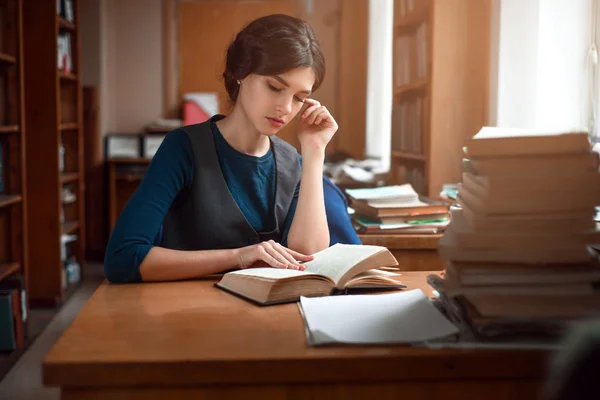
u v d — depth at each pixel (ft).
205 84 22.91
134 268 4.95
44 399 9.70
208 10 22.72
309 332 3.60
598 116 9.14
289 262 4.95
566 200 3.54
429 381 3.32
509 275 3.53
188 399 3.24
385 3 18.51
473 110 11.04
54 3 15.21
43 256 15.43
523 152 3.56
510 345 3.35
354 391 3.30
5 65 12.84
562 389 1.68
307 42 5.26
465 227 3.72
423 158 11.55
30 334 13.03
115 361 3.19
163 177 5.47
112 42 22.70
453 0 10.89
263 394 3.27
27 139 15.33
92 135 21.07
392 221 8.14
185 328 3.73
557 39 9.75
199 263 5.01
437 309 3.87
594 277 3.52
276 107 5.26
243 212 5.80
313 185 5.86
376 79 19.45
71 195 17.56
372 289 4.64
